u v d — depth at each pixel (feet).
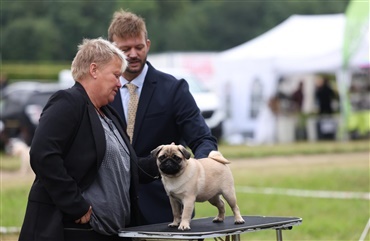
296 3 238.48
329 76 98.27
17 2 242.58
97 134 18.26
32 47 230.68
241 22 244.22
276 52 91.97
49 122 17.74
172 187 17.99
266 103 94.38
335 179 56.18
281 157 75.00
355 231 37.32
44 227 17.88
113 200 18.45
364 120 66.90
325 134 97.19
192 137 21.40
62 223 17.89
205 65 131.95
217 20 244.42
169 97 21.75
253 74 95.55
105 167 18.48
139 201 21.24
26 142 89.10
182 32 241.35
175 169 17.67
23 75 185.98
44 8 244.42
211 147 20.95
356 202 45.96
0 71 184.34
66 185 17.58
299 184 53.98
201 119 21.71
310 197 48.08
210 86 130.41
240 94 98.27
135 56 21.53
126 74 21.84
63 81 138.51
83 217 17.81
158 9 256.32
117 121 19.77
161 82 21.95
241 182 55.21
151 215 21.18
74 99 18.11
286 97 96.73
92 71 18.63
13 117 89.86
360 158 72.90
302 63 88.38
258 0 244.22
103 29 235.61
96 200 18.25
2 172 64.13
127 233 18.13
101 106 19.15
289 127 96.78
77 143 18.10
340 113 96.73
